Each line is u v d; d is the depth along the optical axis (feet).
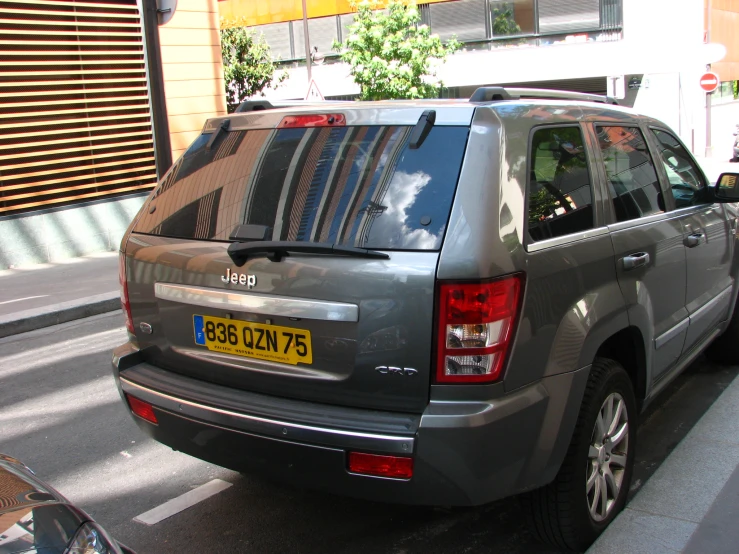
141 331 11.02
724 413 14.66
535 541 10.84
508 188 8.89
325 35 94.12
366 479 8.63
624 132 12.34
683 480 11.87
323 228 9.15
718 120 94.58
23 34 35.06
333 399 9.10
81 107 37.78
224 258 9.76
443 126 9.23
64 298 27.91
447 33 87.15
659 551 9.75
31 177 35.86
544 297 8.99
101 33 38.27
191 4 42.16
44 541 6.58
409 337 8.49
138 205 40.27
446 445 8.34
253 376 9.66
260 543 11.04
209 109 43.65
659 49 79.82
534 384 8.93
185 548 10.99
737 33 97.66
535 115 9.93
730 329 16.93
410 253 8.55
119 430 15.75
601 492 10.47
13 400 18.01
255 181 10.16
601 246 10.30
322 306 8.91
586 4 81.61
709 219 14.51
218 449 9.68
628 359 11.57
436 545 10.82
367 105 10.00
